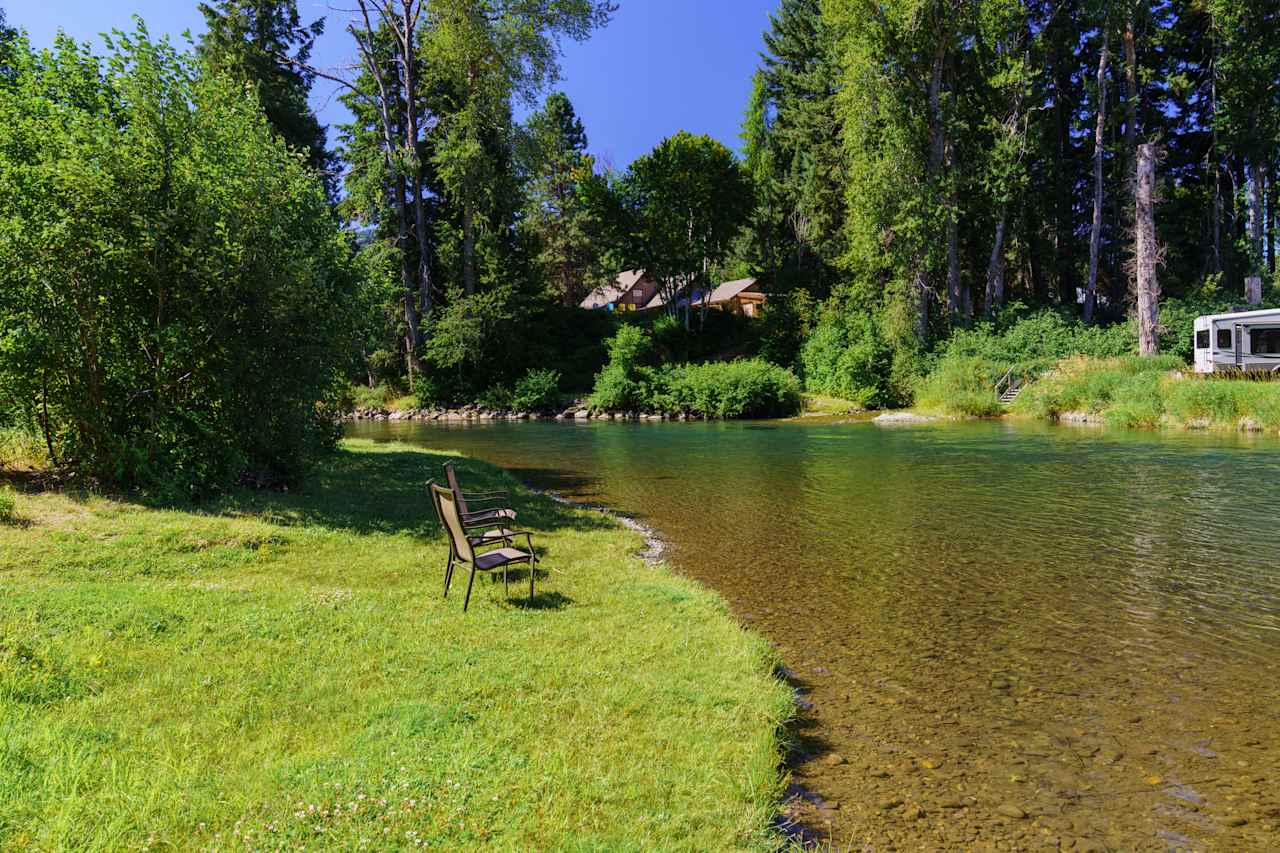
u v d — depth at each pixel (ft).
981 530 35.73
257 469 39.96
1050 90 144.36
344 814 10.65
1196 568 28.45
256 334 38.06
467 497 31.58
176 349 34.06
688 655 18.71
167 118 34.78
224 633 18.34
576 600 23.43
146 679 15.46
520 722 14.30
